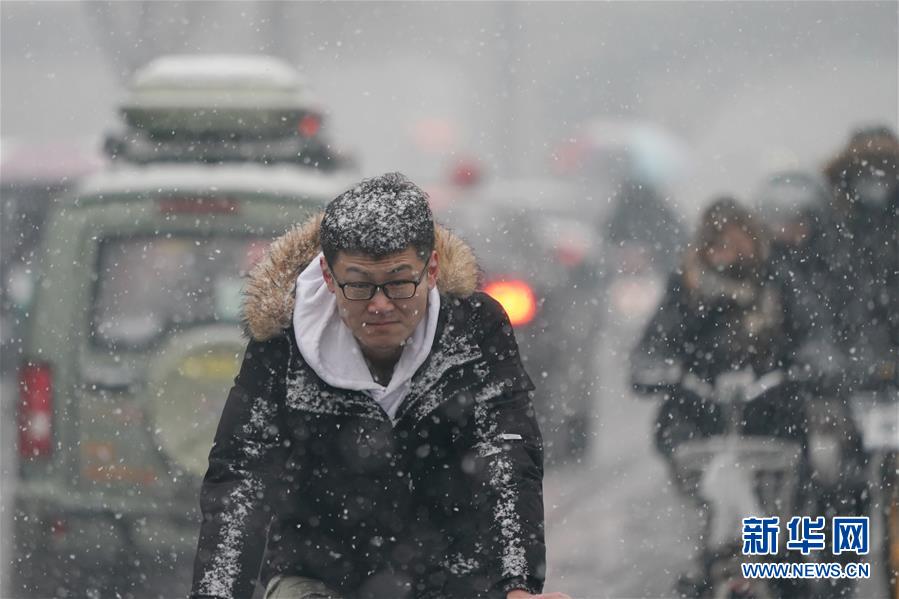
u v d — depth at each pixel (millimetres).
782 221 23891
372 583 13266
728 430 23391
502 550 12328
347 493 13016
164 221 25875
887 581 22594
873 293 23406
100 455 25172
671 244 58562
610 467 33094
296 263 12820
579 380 36969
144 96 27250
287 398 12734
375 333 12203
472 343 12906
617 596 22938
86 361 25359
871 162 23969
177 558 24828
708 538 23000
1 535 27719
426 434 12914
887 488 22875
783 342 23375
